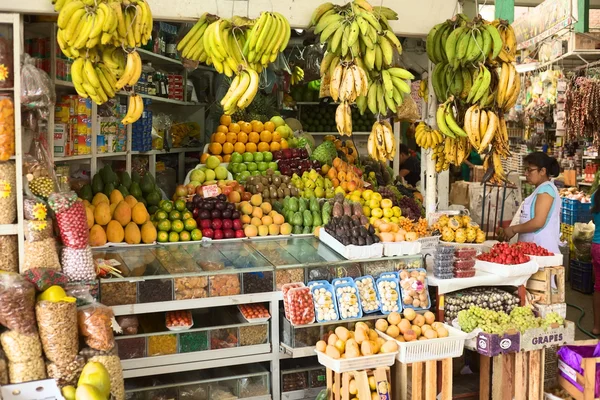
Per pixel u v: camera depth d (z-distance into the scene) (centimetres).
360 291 412
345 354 366
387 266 431
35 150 359
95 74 343
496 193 612
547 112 877
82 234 353
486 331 395
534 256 450
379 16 416
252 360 395
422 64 582
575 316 700
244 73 382
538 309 443
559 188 995
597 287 621
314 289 400
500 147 457
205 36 381
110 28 334
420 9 439
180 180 727
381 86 428
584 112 713
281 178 552
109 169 477
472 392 435
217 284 386
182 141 709
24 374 304
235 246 452
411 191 767
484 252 476
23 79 339
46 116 351
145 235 449
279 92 783
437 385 404
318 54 562
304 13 413
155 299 374
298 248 448
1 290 305
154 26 593
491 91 441
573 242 801
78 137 444
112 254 418
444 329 393
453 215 532
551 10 459
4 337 306
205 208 478
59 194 349
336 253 436
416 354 376
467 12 481
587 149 969
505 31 441
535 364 401
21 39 344
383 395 362
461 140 468
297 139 672
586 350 418
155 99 604
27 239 343
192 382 388
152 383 388
